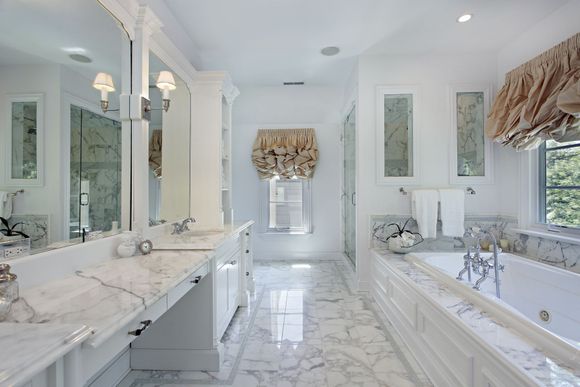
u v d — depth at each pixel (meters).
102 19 1.53
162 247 1.77
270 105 4.32
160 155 2.24
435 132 3.12
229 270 2.35
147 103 1.79
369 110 3.14
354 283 3.51
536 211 2.70
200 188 2.79
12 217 1.09
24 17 1.14
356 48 2.96
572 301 1.94
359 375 1.78
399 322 2.26
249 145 4.72
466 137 3.15
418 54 3.10
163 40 2.04
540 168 2.68
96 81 1.51
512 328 1.34
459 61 3.11
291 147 4.58
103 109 1.56
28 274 1.09
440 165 3.11
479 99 3.13
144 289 1.07
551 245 2.48
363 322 2.50
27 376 0.56
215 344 1.86
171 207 2.44
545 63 2.33
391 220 3.15
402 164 3.17
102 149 1.55
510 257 2.48
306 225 4.75
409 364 1.89
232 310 2.46
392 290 2.44
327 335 2.28
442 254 2.66
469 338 1.33
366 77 3.12
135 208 1.76
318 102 4.27
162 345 1.86
